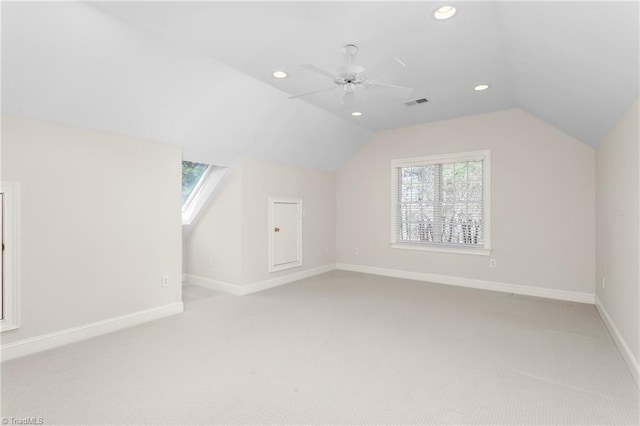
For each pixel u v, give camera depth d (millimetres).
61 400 1959
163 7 2090
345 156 5793
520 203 4332
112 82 2658
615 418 1795
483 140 4566
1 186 2453
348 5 2094
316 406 1917
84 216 2918
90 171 2953
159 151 3494
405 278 5328
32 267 2615
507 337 2926
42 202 2664
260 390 2080
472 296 4250
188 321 3369
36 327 2637
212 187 4547
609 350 2654
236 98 3410
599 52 1868
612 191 2957
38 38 2141
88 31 2227
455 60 2891
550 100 3217
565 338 2896
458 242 4852
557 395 2021
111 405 1912
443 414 1842
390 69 2500
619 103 2385
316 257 5699
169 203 3594
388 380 2205
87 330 2936
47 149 2688
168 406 1906
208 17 2209
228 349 2689
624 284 2555
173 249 3639
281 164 5004
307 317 3477
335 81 2619
